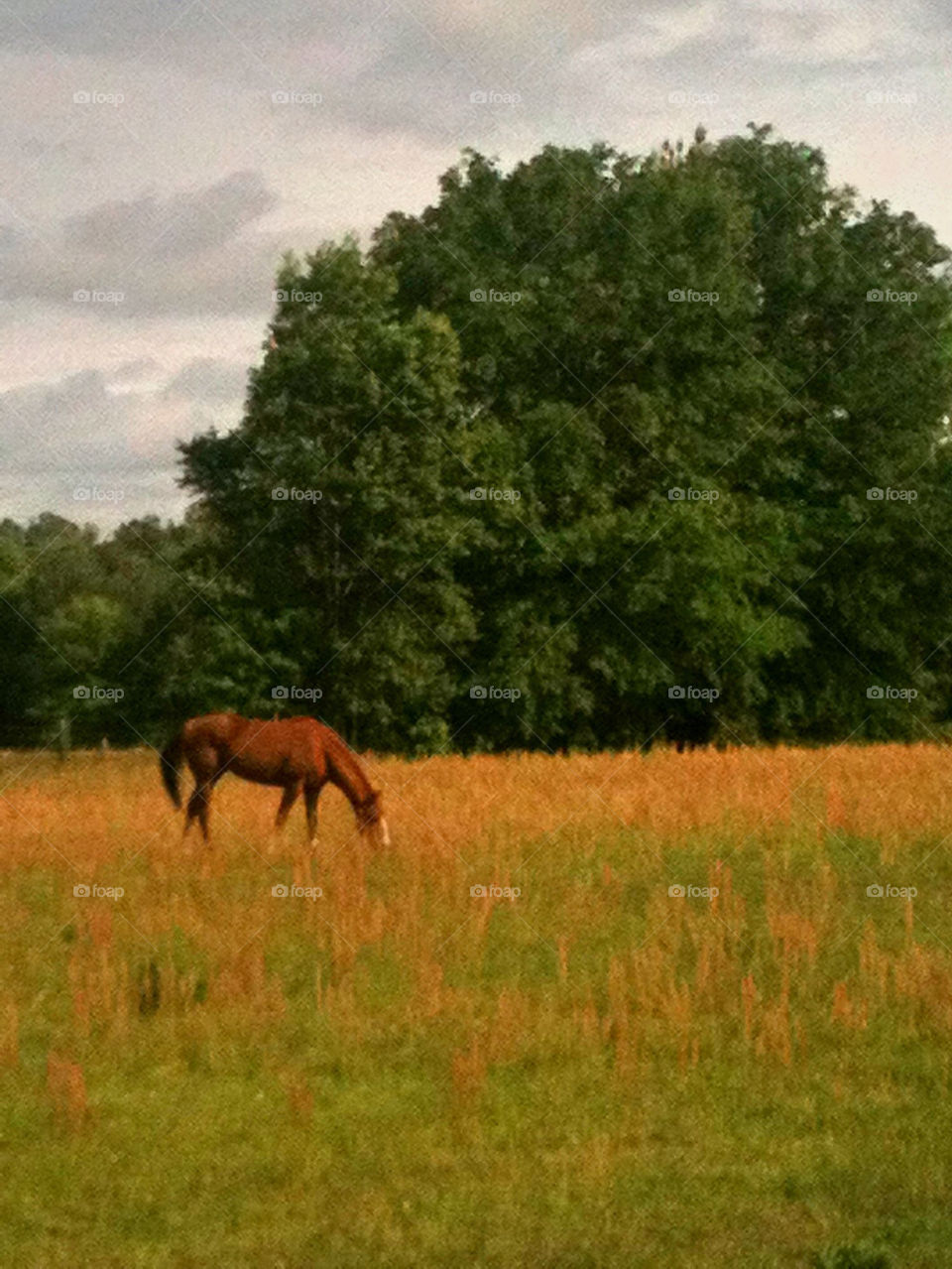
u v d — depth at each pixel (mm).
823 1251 9148
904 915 17781
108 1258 9414
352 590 45344
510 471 47781
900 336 57125
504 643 47844
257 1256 9406
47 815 23984
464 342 49875
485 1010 14352
